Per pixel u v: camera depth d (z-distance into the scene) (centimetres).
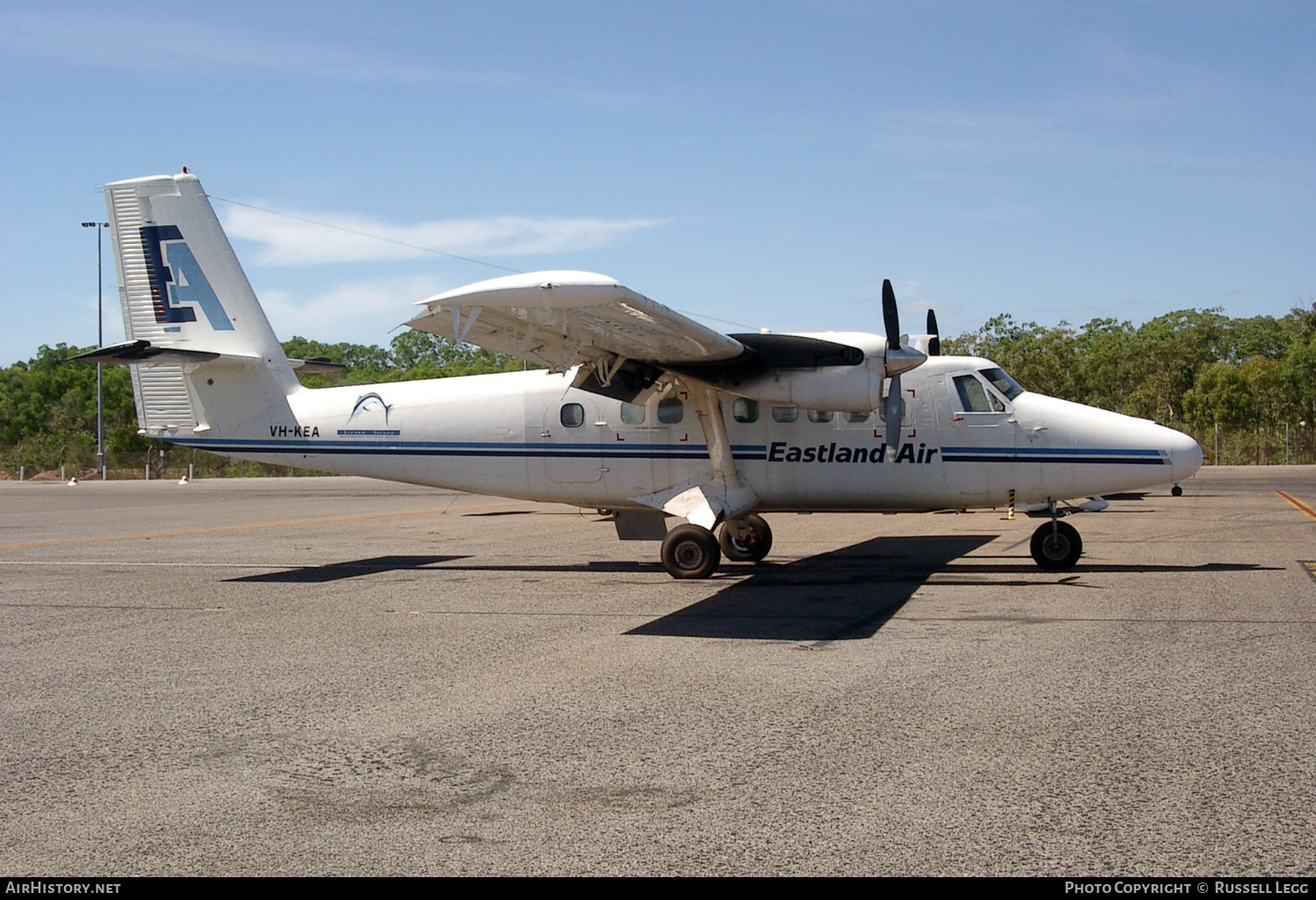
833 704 671
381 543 1808
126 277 1504
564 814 487
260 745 606
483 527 2127
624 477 1416
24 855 448
